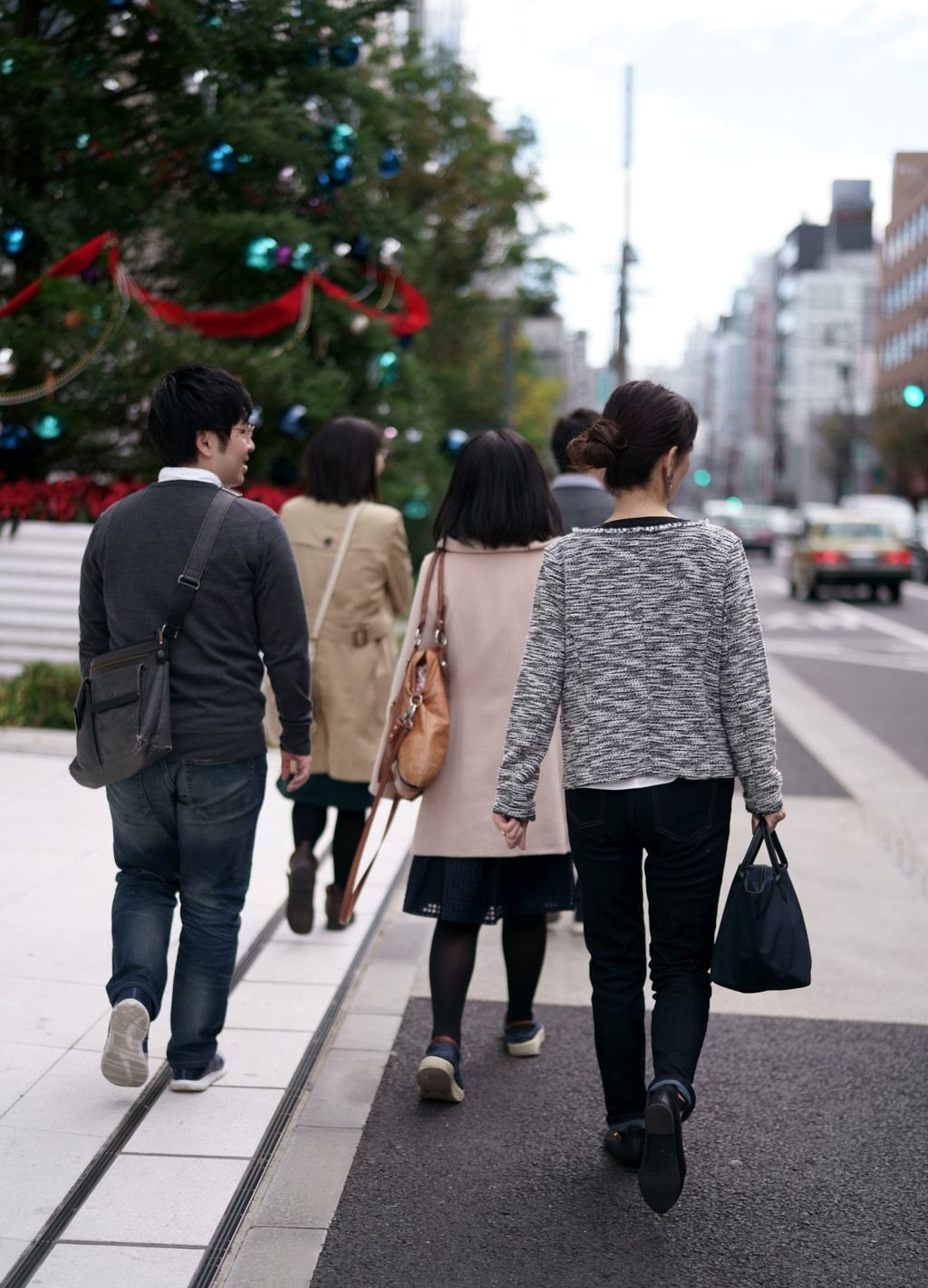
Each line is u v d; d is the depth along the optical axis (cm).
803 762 883
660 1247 271
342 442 443
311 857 434
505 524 346
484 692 345
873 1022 406
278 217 891
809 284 10331
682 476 293
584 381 8156
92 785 312
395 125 1045
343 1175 298
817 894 548
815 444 10144
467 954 345
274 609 316
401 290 1116
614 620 279
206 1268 251
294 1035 370
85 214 899
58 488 884
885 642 1683
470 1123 328
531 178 2133
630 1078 300
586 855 287
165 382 318
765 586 2877
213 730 311
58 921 451
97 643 323
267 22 837
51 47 833
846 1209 290
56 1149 296
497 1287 254
